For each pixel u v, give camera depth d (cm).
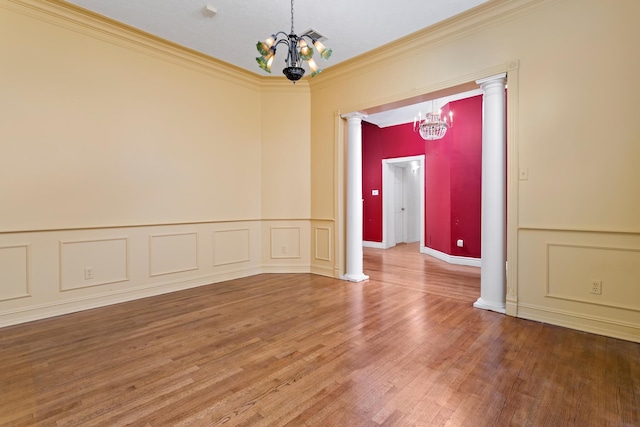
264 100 491
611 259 260
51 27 310
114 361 224
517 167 299
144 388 191
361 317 306
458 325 285
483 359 224
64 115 318
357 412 169
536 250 293
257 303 350
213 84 437
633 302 251
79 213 329
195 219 420
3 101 287
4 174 288
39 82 304
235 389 190
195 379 201
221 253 450
